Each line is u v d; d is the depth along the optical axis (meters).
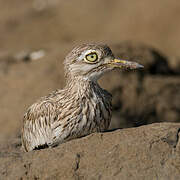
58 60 15.90
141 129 6.63
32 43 29.53
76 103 6.81
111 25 30.67
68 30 31.61
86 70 6.94
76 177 6.24
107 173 6.20
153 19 28.83
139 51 15.53
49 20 33.66
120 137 6.51
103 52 6.95
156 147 6.29
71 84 7.03
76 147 6.51
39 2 37.44
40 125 7.14
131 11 30.47
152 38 27.78
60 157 6.43
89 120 6.80
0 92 15.11
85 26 31.66
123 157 6.28
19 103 14.35
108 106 7.07
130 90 14.52
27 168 6.52
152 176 6.09
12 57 18.72
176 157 6.20
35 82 14.96
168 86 15.12
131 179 6.07
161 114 14.57
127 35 28.83
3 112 14.16
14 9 36.78
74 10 34.31
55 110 6.93
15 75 16.08
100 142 6.50
